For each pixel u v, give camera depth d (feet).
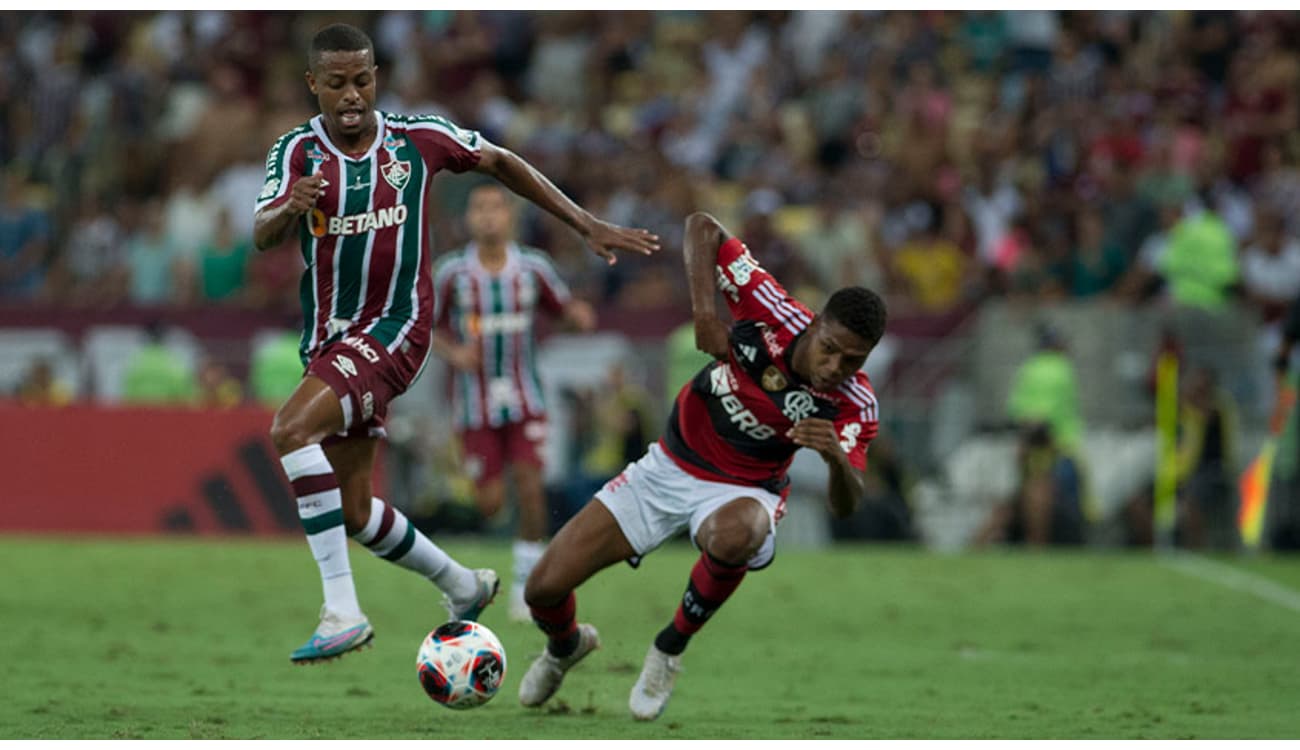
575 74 257.55
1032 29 251.39
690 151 239.71
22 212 234.38
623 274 213.46
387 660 105.70
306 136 78.43
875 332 76.89
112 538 180.04
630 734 80.74
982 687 98.99
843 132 238.68
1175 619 131.85
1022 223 216.74
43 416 183.11
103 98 253.85
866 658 110.01
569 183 228.22
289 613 126.21
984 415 186.09
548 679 86.38
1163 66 243.19
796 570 161.38
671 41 259.80
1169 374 181.78
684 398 83.35
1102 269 204.23
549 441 184.03
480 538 182.39
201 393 190.19
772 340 80.74
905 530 186.19
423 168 79.77
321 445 81.00
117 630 116.26
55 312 193.88
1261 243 207.82
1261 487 161.07
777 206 225.15
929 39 247.09
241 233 228.43
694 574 82.23
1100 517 183.83
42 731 79.00
